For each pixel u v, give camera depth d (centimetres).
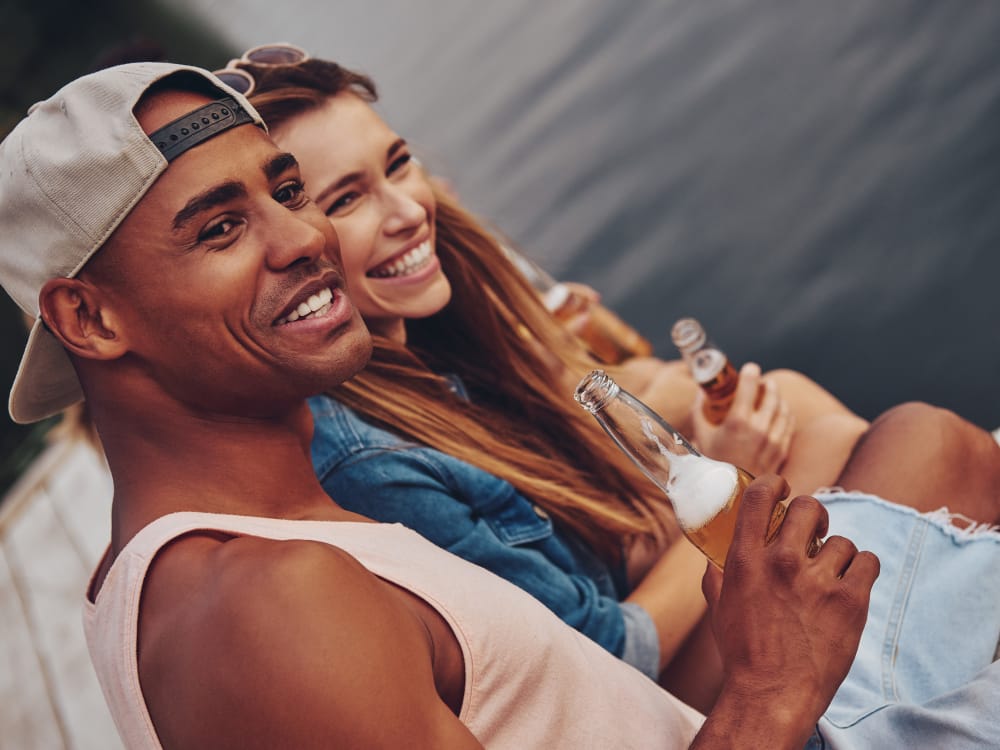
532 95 693
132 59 238
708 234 478
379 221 209
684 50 634
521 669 124
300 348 131
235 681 103
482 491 194
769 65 563
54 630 345
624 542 225
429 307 216
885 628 162
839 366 376
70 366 145
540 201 574
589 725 127
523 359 239
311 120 204
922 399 347
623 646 187
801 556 119
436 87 796
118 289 127
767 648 116
